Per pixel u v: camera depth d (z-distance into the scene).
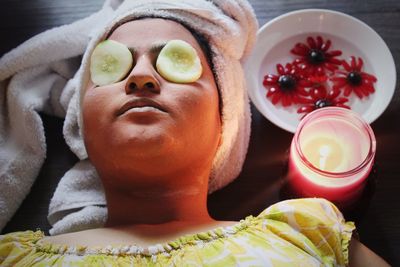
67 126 0.87
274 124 0.88
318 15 0.89
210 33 0.76
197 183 0.75
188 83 0.72
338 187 0.78
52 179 0.90
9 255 0.71
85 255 0.69
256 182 0.87
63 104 0.89
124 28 0.75
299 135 0.78
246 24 0.80
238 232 0.71
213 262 0.68
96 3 0.96
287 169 0.82
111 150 0.71
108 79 0.73
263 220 0.72
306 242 0.71
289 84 0.87
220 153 0.81
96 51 0.74
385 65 0.87
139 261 0.69
